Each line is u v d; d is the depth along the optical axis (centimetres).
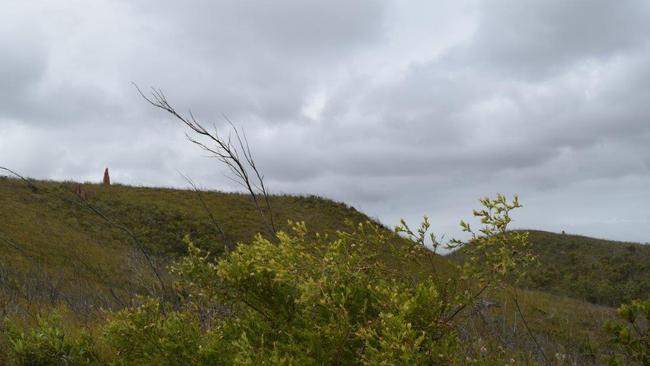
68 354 412
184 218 3578
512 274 303
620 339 280
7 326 461
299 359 295
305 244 335
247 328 348
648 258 5975
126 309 390
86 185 3922
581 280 5281
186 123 355
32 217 2986
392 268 335
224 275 343
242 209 3928
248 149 369
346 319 294
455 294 317
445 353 270
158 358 360
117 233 3173
